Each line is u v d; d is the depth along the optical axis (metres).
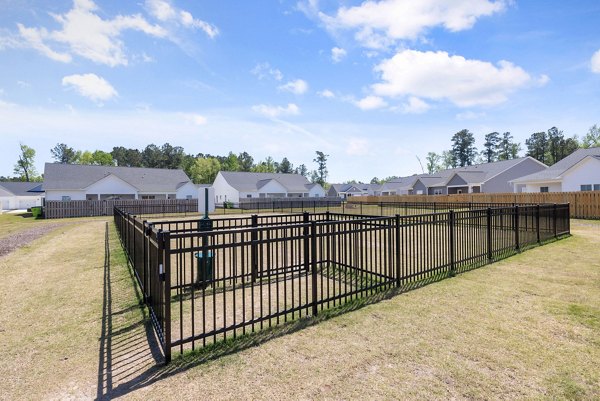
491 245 7.27
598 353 3.19
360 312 4.33
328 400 2.53
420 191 46.59
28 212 36.12
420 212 24.55
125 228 8.56
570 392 2.60
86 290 5.50
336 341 3.52
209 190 6.50
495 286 5.35
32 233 13.62
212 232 3.58
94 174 36.09
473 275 6.02
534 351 3.24
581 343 3.39
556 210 10.22
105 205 27.19
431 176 46.31
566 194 18.19
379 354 3.23
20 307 4.73
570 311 4.23
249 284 5.89
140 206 27.78
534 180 25.30
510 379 2.79
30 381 2.86
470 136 74.50
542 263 6.83
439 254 6.42
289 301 4.94
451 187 38.56
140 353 3.34
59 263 7.56
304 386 2.72
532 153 63.03
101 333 3.85
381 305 4.57
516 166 34.16
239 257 7.91
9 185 61.22
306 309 4.27
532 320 3.98
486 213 7.20
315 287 4.27
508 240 8.04
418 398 2.55
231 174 52.66
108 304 4.83
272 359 3.16
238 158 91.94
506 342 3.44
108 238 11.59
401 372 2.91
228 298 5.15
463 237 6.98
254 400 2.54
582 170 22.36
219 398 2.57
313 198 49.78
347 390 2.66
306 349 3.35
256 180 53.72
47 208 24.19
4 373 3.00
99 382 2.82
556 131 59.47
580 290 5.05
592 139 57.06
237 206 44.19
